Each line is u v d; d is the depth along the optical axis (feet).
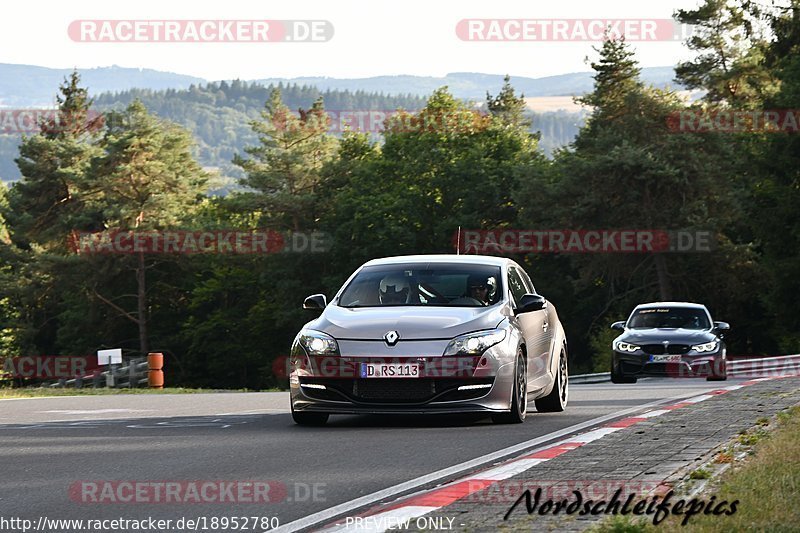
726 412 136.56
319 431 130.00
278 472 94.68
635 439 109.70
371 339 132.57
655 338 274.16
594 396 197.26
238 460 102.99
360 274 150.61
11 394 280.10
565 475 85.56
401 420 144.46
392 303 143.23
